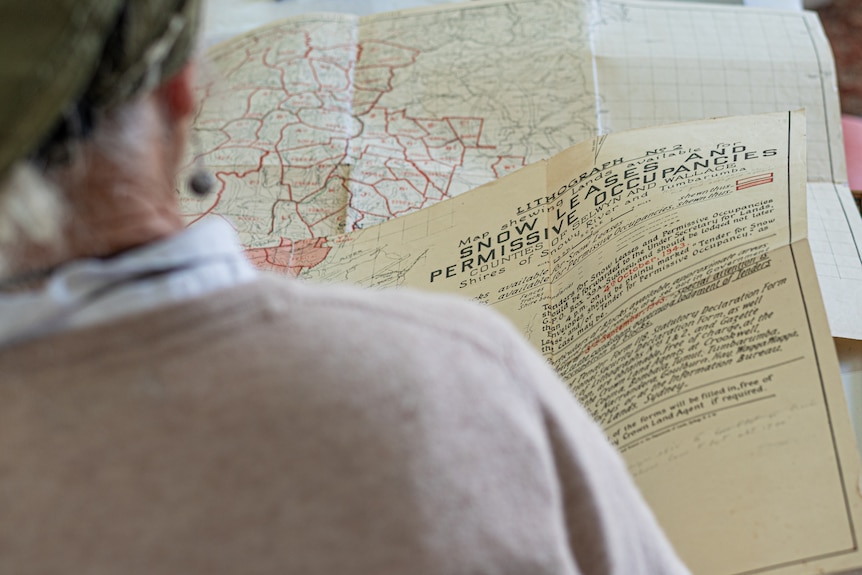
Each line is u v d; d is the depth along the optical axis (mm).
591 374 637
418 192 909
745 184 671
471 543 298
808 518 517
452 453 302
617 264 677
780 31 1002
